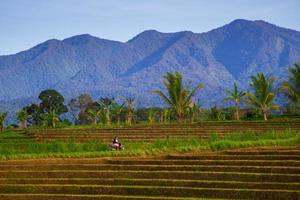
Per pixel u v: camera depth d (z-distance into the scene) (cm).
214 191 3562
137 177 4078
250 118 9362
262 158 4384
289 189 3566
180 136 6531
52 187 3856
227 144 5012
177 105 8488
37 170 4344
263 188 3625
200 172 3984
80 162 4600
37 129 8962
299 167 3984
